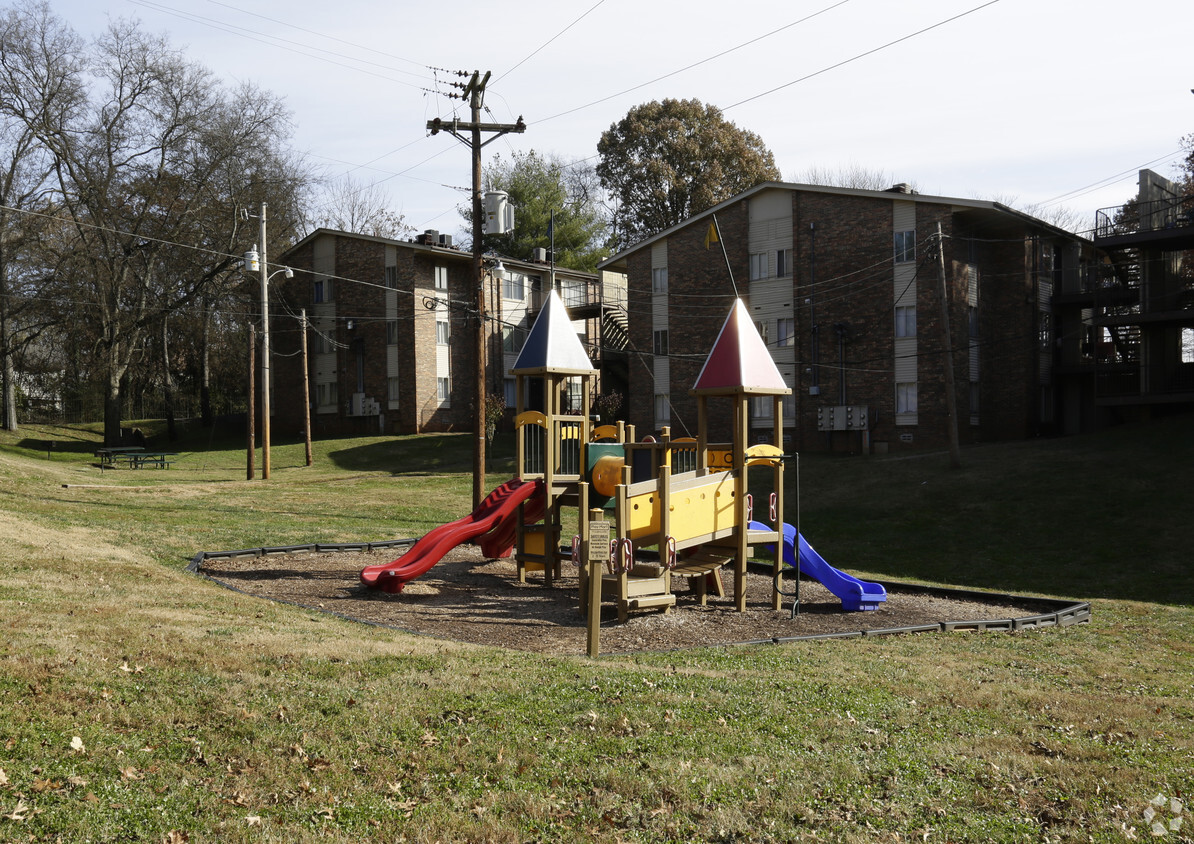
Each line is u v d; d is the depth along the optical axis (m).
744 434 13.34
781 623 12.20
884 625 12.14
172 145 46.62
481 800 5.44
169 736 6.10
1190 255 38.38
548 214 66.25
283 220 51.38
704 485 12.86
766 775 5.89
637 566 12.77
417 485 33.84
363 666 8.08
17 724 5.95
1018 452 32.12
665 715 6.98
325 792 5.43
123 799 5.14
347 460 42.22
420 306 47.91
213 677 7.37
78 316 49.69
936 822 5.30
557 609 12.84
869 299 37.03
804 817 5.32
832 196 38.03
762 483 32.31
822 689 7.95
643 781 5.73
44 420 59.28
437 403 48.72
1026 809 5.50
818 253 38.41
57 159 46.16
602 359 46.66
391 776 5.73
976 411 37.28
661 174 62.97
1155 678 9.20
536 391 50.00
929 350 35.38
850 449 37.59
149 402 65.38
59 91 44.09
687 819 5.29
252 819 5.00
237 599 11.85
